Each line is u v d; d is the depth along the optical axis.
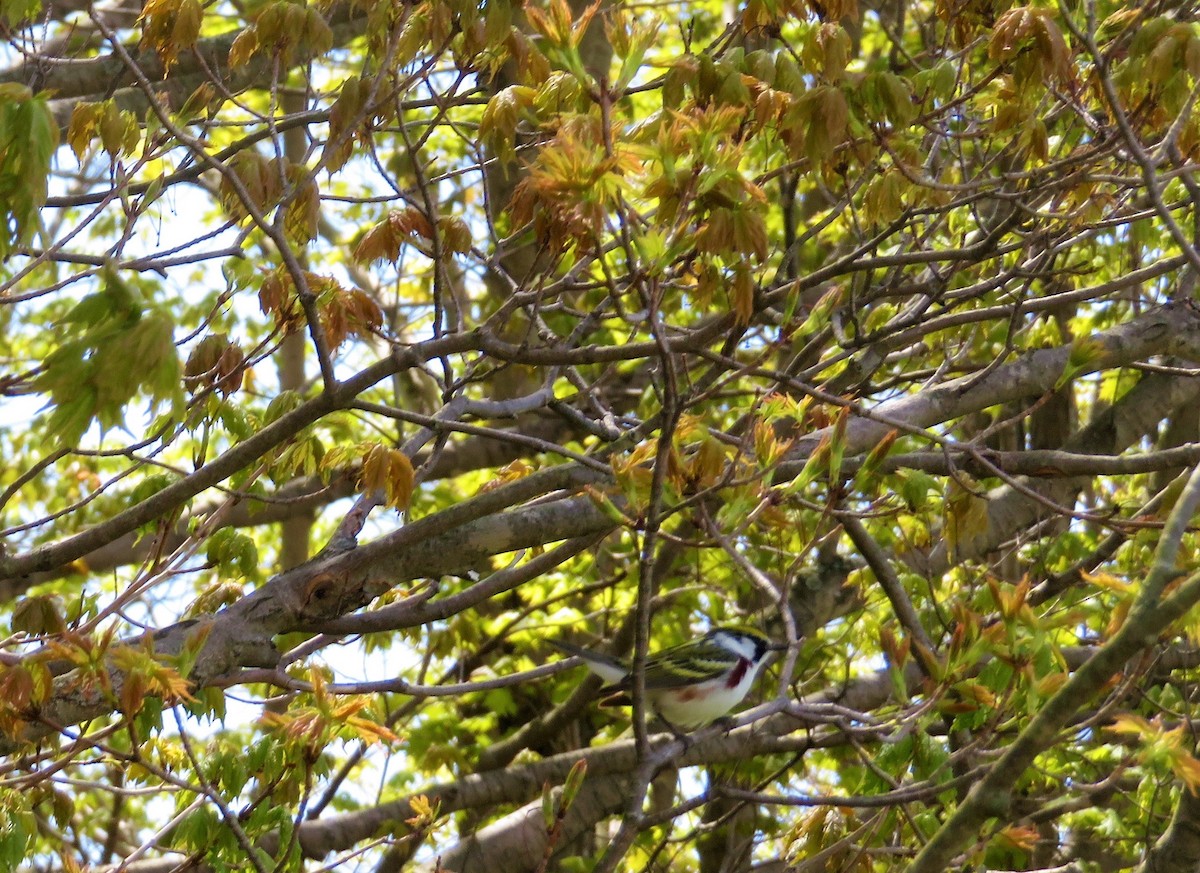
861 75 5.48
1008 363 7.67
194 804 5.05
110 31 4.65
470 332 5.54
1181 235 5.00
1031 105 5.80
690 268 5.13
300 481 11.61
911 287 6.66
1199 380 9.62
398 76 6.03
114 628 4.47
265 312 5.80
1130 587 4.68
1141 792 7.32
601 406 7.79
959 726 5.36
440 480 13.31
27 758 5.57
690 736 6.68
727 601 11.77
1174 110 5.39
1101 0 8.05
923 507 6.72
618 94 4.07
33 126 3.51
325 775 6.16
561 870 10.34
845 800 5.23
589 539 6.64
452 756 10.82
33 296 5.29
